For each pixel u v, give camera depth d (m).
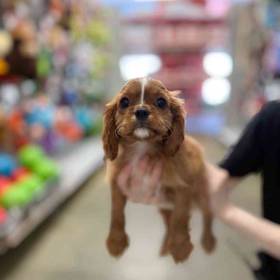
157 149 0.54
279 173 0.69
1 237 1.33
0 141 1.80
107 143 0.51
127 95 0.49
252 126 0.72
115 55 3.67
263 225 0.66
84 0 2.89
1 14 1.88
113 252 0.58
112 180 0.57
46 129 2.18
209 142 3.41
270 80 2.91
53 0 2.36
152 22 4.01
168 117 0.49
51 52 2.36
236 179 0.72
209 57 4.07
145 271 1.40
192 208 0.62
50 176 1.80
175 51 4.06
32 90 2.11
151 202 0.58
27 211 1.53
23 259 1.47
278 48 2.86
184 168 0.53
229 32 3.68
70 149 2.61
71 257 1.49
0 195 1.44
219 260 1.44
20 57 1.96
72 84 2.84
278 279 0.71
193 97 4.11
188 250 0.55
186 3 4.01
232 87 3.62
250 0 3.38
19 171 1.69
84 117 2.86
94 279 1.36
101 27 3.21
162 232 1.68
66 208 1.96
